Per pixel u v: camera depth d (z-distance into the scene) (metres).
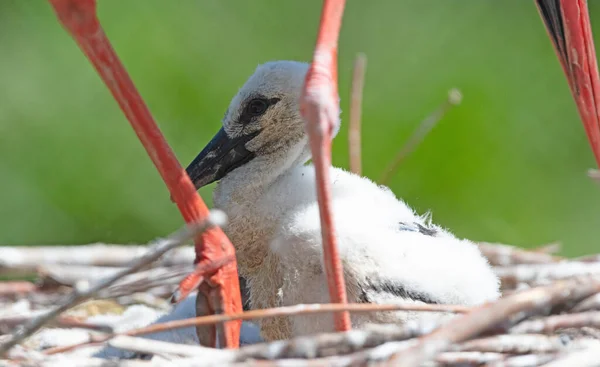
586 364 6.82
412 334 6.95
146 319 9.23
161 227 14.16
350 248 7.89
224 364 6.75
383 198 8.59
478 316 6.68
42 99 14.77
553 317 7.15
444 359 7.00
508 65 15.64
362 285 7.85
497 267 10.14
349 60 15.92
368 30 16.16
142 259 6.66
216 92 14.98
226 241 7.85
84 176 14.37
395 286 7.84
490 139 14.90
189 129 14.63
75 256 9.94
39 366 7.05
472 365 7.06
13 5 15.32
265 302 8.37
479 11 16.17
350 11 16.31
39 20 15.26
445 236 8.50
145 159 14.46
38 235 14.02
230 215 8.40
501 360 7.07
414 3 16.38
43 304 9.84
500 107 15.18
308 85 7.49
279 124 8.77
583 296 7.09
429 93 15.28
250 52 15.53
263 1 15.95
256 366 6.67
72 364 7.01
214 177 8.96
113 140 14.59
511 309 6.75
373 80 15.59
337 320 7.30
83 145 14.54
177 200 7.89
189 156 14.50
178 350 7.04
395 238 8.05
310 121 7.42
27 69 14.95
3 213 14.11
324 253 7.41
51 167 14.41
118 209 14.22
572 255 14.43
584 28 8.73
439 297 7.89
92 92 14.84
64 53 15.05
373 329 6.96
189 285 7.71
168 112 14.69
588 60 8.74
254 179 8.49
